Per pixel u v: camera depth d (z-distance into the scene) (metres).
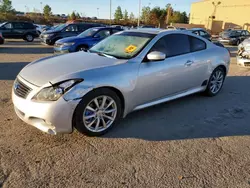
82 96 3.12
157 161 2.93
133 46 4.05
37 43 19.02
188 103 4.97
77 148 3.13
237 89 6.18
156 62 3.96
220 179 2.65
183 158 3.02
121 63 3.62
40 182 2.49
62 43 10.41
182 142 3.40
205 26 54.53
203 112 4.52
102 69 3.39
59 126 3.05
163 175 2.68
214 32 48.56
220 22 50.53
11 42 19.19
